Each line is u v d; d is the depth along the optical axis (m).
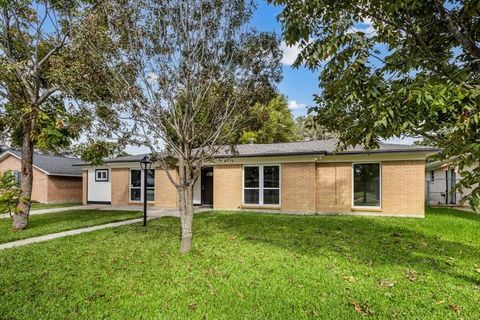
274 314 3.62
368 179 12.75
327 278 4.77
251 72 6.42
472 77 3.61
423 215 11.72
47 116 9.69
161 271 5.17
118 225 10.41
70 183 23.20
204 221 10.84
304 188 13.47
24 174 10.02
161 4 5.88
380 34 4.60
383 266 5.34
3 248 7.07
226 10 6.12
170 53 5.93
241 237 7.88
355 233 8.36
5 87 9.91
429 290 4.28
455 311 3.66
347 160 13.00
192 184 6.59
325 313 3.64
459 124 2.98
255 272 5.07
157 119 5.99
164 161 6.75
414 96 3.16
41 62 9.53
